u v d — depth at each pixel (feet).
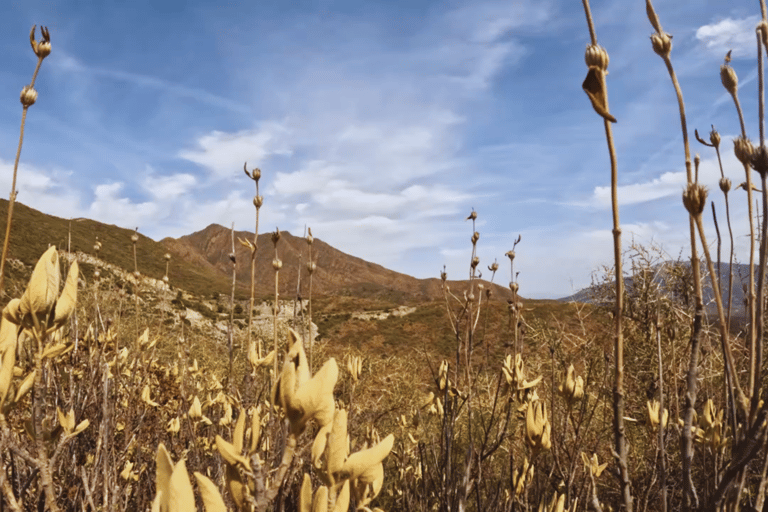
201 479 1.48
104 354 6.84
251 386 5.81
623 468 2.42
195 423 7.33
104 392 5.49
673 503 6.19
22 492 3.15
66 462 5.91
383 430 10.16
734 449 2.72
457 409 6.60
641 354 12.54
